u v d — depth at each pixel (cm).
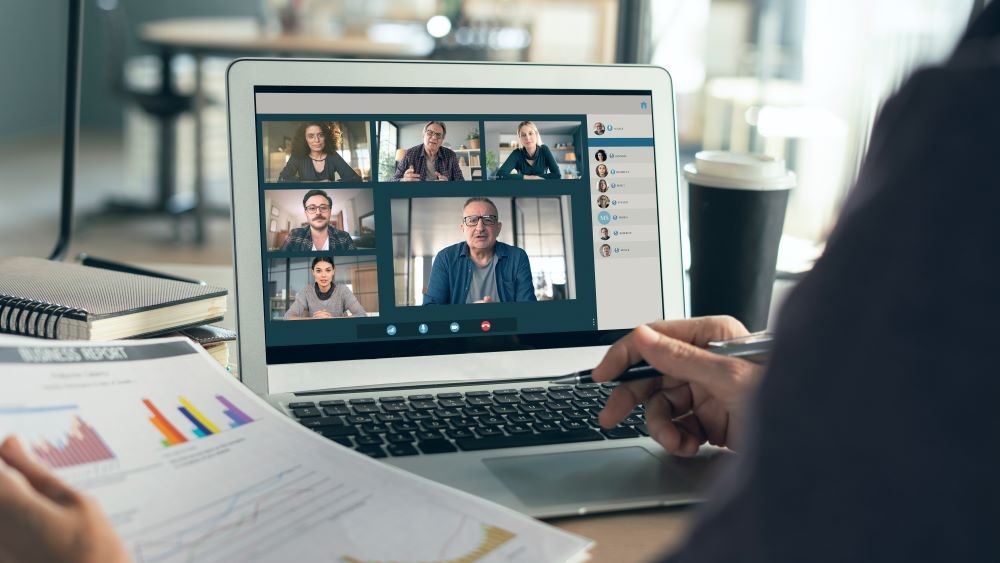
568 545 47
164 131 480
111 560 39
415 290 81
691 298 101
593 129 88
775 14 476
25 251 413
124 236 453
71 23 114
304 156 81
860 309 25
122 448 52
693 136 502
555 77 87
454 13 426
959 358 23
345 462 55
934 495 24
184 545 45
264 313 78
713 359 59
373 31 471
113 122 752
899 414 24
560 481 59
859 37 366
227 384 63
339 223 80
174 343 66
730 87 480
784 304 28
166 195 488
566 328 85
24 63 686
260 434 58
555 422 70
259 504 49
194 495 49
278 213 79
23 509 38
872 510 24
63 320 72
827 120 401
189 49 433
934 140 24
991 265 23
